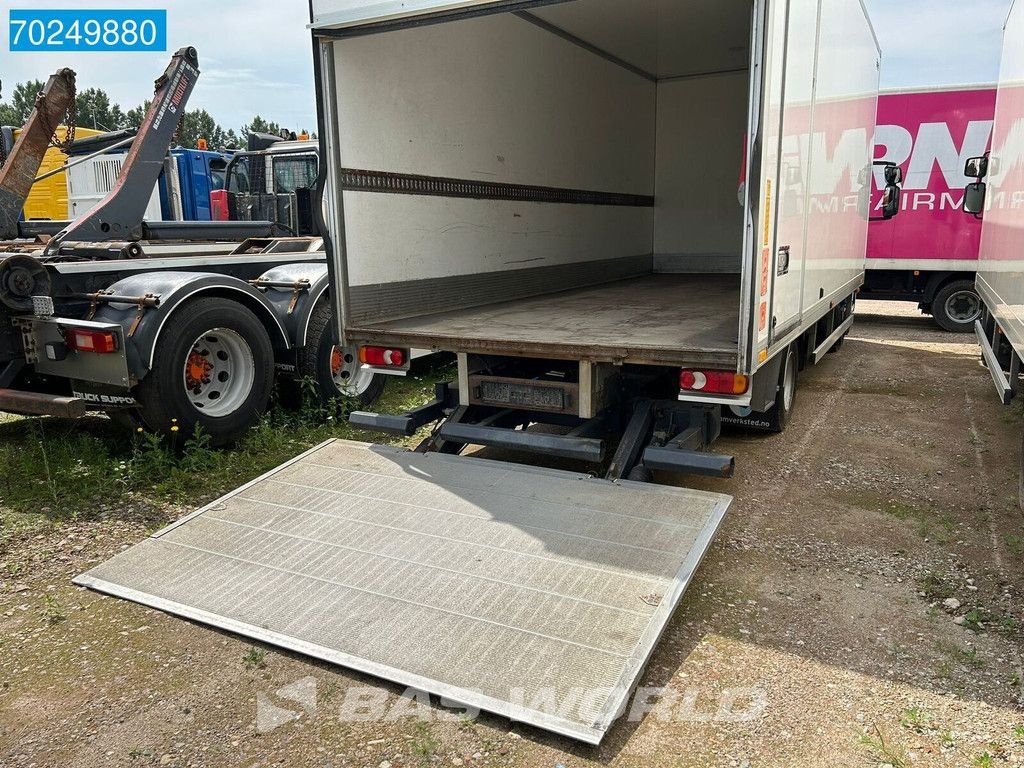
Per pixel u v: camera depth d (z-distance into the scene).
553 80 6.52
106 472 4.69
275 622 2.89
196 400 4.97
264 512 3.76
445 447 4.56
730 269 8.93
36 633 2.99
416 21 3.92
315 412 5.71
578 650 2.61
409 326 4.70
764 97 3.23
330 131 4.29
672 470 3.75
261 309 5.31
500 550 3.26
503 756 2.31
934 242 10.31
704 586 3.34
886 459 5.04
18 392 4.57
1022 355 4.50
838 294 6.24
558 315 5.20
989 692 2.60
